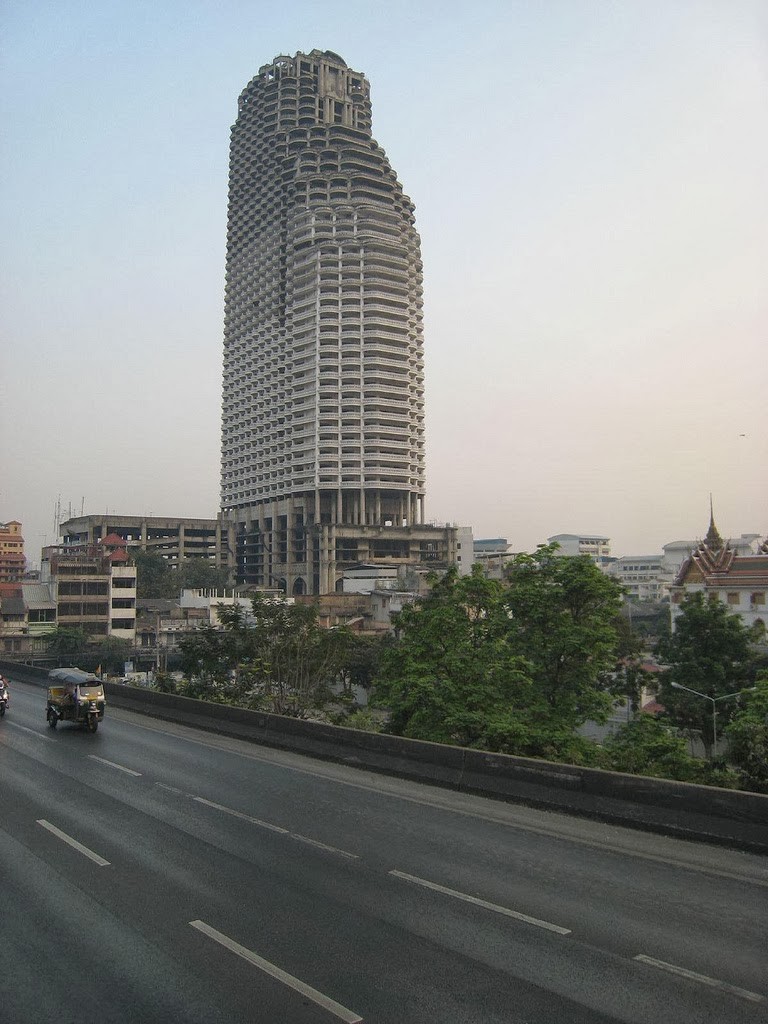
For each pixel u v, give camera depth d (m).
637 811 13.26
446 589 28.83
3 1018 6.81
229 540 179.12
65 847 11.84
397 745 17.89
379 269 161.50
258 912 9.28
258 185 182.75
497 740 21.59
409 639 27.94
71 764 18.72
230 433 188.12
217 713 24.70
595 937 8.63
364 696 47.62
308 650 31.73
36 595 79.94
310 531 154.75
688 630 39.88
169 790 15.93
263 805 14.67
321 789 16.11
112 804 14.66
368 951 8.23
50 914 9.17
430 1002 7.16
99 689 24.67
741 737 17.47
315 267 161.00
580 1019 6.89
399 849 11.87
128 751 20.66
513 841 12.33
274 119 181.88
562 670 26.94
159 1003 7.10
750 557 68.19
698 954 8.20
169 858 11.35
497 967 7.88
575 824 13.36
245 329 183.50
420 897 9.84
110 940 8.45
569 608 27.80
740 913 9.34
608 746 25.86
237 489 183.00
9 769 18.08
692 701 37.91
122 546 130.50
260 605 32.94
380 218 166.50
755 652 40.47
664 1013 6.99
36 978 7.57
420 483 164.75
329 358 159.38
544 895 9.93
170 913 9.23
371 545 155.38
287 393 167.50
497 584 28.55
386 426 160.38
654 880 10.52
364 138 178.50
